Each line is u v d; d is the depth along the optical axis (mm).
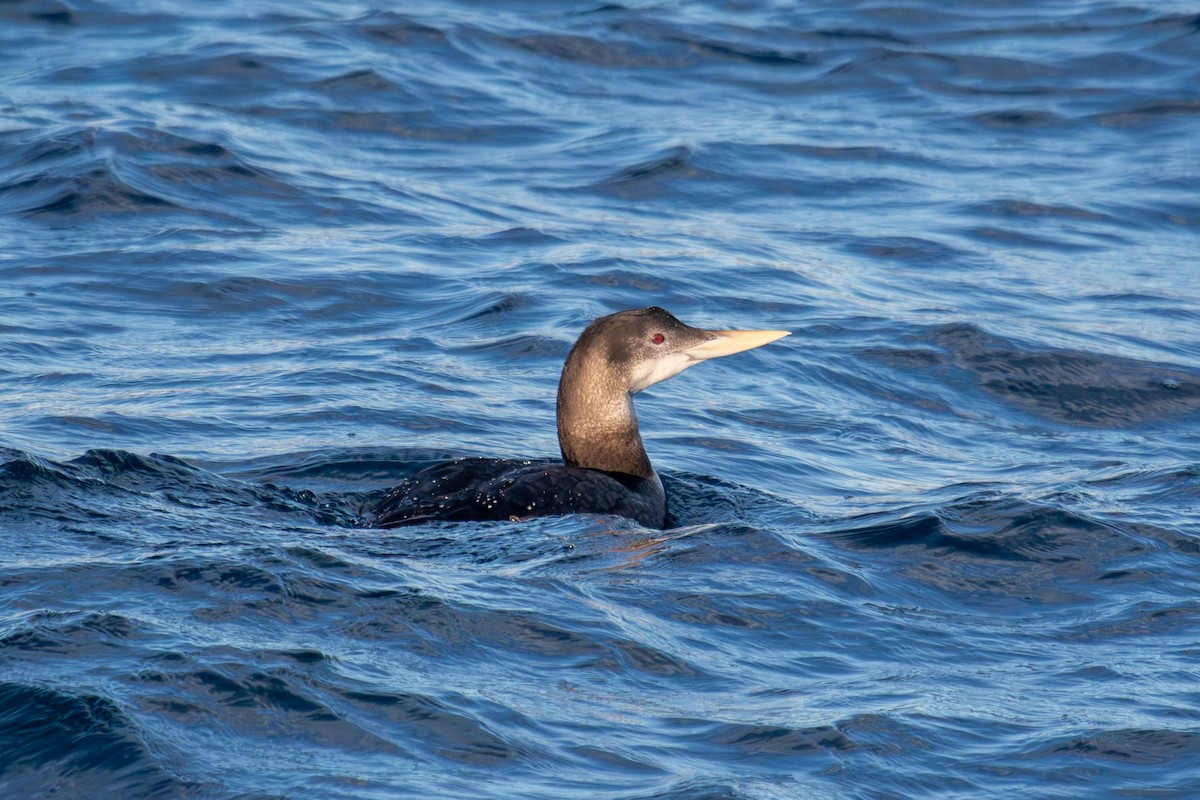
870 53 31156
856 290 19391
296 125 25359
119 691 7414
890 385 16391
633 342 12219
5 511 9969
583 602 9023
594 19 32969
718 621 9016
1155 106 28219
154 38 29469
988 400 16250
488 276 19031
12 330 16094
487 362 16062
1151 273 20734
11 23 30047
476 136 25828
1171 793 7230
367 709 7445
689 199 23281
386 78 27750
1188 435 15453
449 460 12141
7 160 22125
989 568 10266
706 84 29625
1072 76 29938
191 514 10508
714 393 15766
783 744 7473
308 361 15734
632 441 12312
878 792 7102
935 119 27750
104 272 18281
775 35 32406
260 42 29062
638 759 7219
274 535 10062
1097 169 25203
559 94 28531
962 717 7906
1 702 7328
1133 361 17156
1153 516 11352
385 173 23562
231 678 7602
